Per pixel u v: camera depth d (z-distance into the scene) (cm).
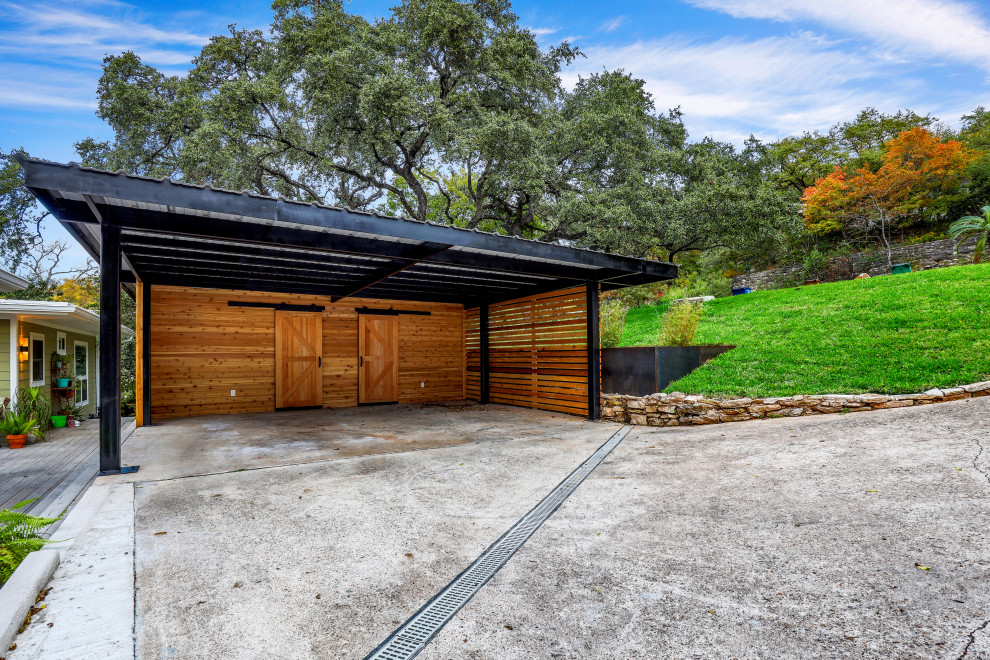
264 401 976
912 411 537
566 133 1457
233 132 1370
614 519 327
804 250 2284
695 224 1480
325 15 1441
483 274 812
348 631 201
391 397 1109
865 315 916
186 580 247
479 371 1147
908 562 235
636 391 827
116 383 469
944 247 1766
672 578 239
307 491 409
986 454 371
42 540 287
